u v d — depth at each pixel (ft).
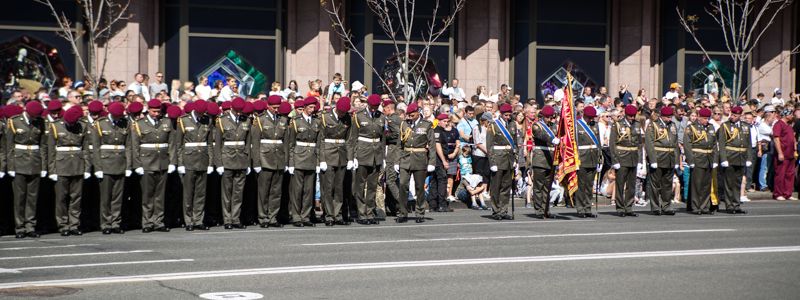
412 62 111.04
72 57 98.89
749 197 97.60
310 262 51.52
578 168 75.46
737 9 121.90
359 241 60.59
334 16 108.27
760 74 122.93
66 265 50.80
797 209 84.33
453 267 49.88
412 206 83.41
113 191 67.67
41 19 98.43
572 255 54.08
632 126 78.13
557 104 97.09
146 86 92.48
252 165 70.95
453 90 105.09
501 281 45.98
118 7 99.55
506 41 116.16
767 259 52.75
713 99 105.81
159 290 43.60
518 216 77.92
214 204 72.54
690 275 47.75
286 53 108.27
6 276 47.29
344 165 71.56
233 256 53.88
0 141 65.87
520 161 89.40
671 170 79.20
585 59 118.32
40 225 69.05
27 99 79.71
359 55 108.88
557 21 117.39
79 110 66.28
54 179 66.39
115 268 49.65
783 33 122.83
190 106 70.08
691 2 121.19
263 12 106.11
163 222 69.15
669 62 120.88
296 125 71.15
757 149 99.04
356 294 42.80
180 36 103.24
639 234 64.08
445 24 106.63
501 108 75.72
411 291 43.52
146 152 68.18
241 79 105.60
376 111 72.33
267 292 43.19
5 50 97.96
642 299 42.09
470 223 72.02
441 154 82.53
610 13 118.83
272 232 66.80
